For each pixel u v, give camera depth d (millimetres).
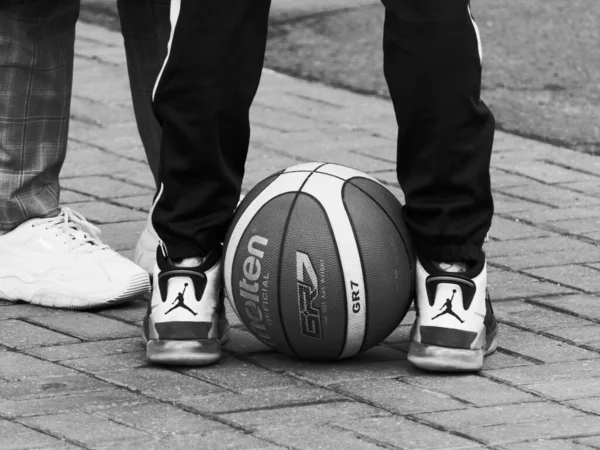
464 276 4910
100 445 4195
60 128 6129
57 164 6156
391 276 4816
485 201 4879
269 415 4473
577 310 5758
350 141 9109
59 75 6039
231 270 4883
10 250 5957
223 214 4984
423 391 4730
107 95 10289
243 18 4809
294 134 9258
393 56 4762
